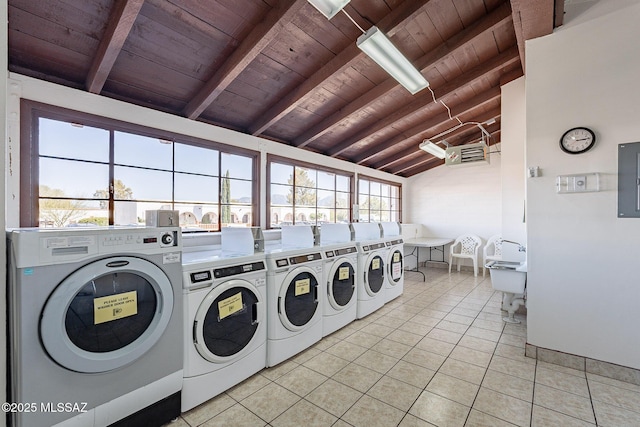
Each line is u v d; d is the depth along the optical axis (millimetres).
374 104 3844
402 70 2689
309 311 2629
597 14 2188
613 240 2139
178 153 2949
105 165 2441
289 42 2566
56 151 2195
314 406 1837
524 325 3148
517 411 1772
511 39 3047
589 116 2215
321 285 2795
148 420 1616
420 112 4324
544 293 2389
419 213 7086
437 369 2266
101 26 1992
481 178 6281
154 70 2467
